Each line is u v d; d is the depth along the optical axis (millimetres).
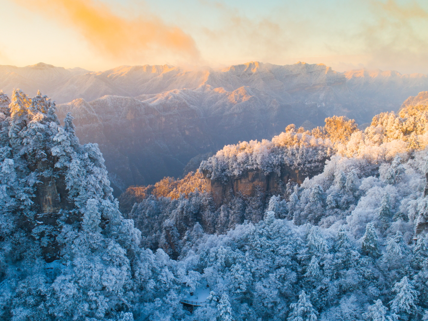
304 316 67250
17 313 54031
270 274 73312
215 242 101375
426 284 62312
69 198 67375
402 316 60781
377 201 100625
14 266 61656
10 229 62719
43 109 70938
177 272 78562
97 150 75375
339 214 115312
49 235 65812
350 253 73438
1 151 65438
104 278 60719
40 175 65188
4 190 62469
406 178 111688
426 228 73312
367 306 65000
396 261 69188
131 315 60438
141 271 70312
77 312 57500
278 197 163250
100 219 68062
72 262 63594
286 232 83062
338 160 150250
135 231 73562
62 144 66000
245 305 71000
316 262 72500
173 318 67688
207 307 68500
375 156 143250
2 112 70438
